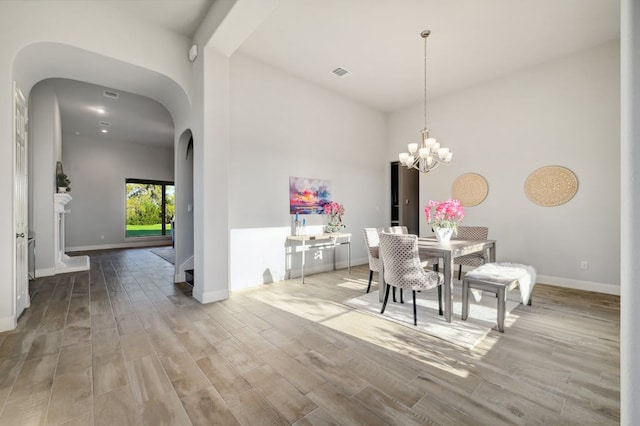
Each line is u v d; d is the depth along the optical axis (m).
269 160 4.41
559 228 4.15
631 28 0.70
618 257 3.72
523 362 2.09
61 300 3.51
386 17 3.28
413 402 1.66
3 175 2.56
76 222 8.02
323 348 2.30
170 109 4.35
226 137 3.60
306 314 3.06
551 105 4.22
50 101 4.95
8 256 2.59
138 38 3.26
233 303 3.42
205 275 3.44
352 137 5.72
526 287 3.00
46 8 2.71
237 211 4.05
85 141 8.19
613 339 2.46
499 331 2.62
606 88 3.80
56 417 1.53
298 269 4.83
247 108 4.15
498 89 4.76
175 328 2.68
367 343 2.39
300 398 1.69
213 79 3.48
